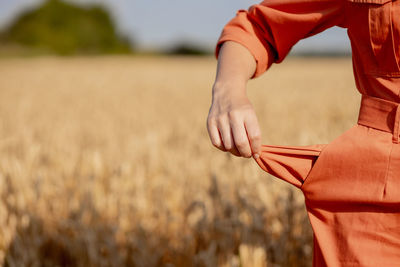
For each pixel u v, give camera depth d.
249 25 1.05
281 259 2.20
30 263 2.38
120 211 2.55
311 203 1.01
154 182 2.91
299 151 0.98
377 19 0.89
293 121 5.12
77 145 4.20
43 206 2.63
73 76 16.03
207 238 2.37
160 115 6.29
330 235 0.98
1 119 5.90
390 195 0.90
